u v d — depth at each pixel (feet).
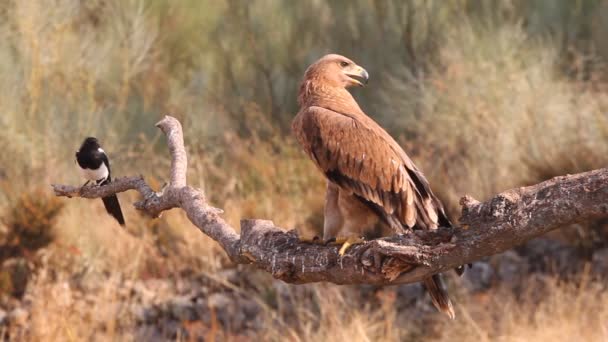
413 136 49.85
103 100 49.78
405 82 51.08
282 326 38.60
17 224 41.88
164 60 54.39
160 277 42.60
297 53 53.67
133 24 50.70
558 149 44.39
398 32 52.26
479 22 50.01
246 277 42.52
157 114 49.98
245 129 51.55
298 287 41.09
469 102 46.42
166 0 54.08
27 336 38.14
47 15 47.39
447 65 48.91
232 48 54.03
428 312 39.55
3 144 44.37
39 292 39.58
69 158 45.06
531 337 35.37
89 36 49.83
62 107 46.11
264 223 17.39
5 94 45.37
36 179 43.78
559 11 52.34
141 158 47.19
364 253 15.06
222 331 39.40
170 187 19.06
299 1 54.85
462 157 46.39
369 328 36.65
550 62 47.83
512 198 13.39
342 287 40.55
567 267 41.75
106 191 20.44
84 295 40.47
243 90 53.21
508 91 46.24
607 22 51.37
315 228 43.55
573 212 12.78
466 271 42.11
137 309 40.24
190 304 40.96
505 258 42.91
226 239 17.47
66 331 37.24
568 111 45.70
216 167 47.91
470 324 37.22
